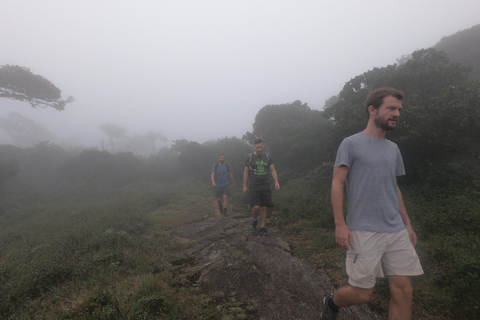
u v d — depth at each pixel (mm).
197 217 6258
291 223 5023
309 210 5309
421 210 4254
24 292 2801
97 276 3027
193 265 3412
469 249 2971
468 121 5031
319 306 2381
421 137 5391
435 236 3453
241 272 3055
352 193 1730
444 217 3859
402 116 5738
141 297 2414
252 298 2570
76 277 3043
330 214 4812
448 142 5297
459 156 5934
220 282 2893
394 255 1634
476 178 5078
